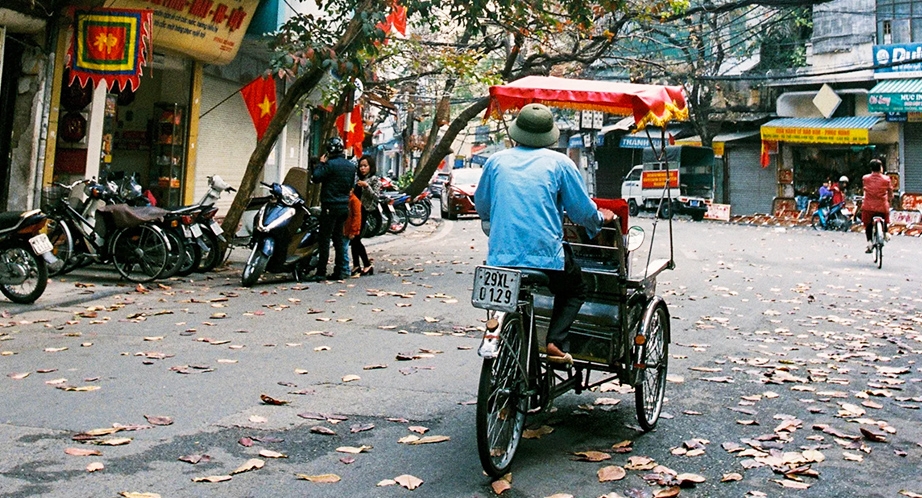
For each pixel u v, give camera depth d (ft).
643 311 15.15
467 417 15.71
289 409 15.85
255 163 37.32
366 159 36.81
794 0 54.80
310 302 28.81
